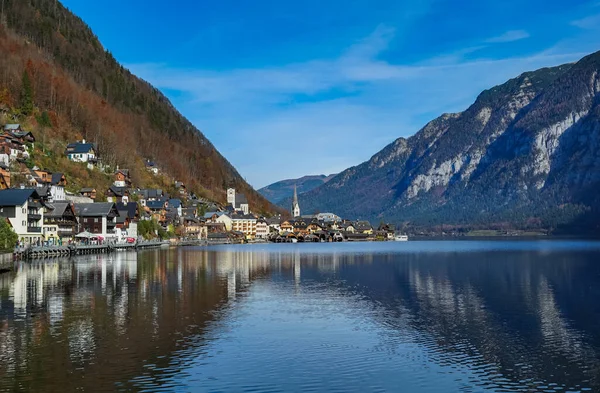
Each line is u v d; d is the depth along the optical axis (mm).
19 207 143750
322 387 35156
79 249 153500
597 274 98875
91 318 53969
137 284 80750
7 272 96812
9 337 45938
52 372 37125
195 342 45250
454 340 46594
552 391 34875
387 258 154000
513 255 166500
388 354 42375
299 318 55406
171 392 33906
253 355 41719
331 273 103625
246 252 192500
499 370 38688
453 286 81562
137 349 42844
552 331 49719
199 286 79500
